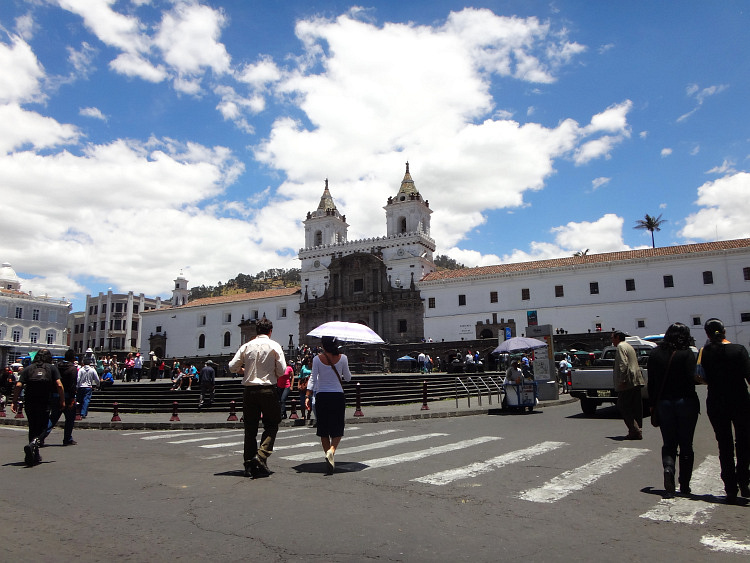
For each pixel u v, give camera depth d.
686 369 7.54
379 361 57.16
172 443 13.48
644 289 56.25
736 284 52.69
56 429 17.83
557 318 59.06
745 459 7.10
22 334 77.12
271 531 5.90
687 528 6.05
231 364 9.07
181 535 5.78
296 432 15.61
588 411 18.61
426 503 7.08
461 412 20.22
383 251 69.94
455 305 64.12
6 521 6.32
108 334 99.25
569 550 5.34
